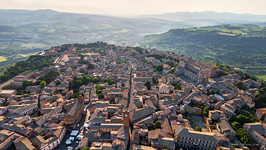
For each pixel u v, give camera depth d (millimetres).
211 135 162500
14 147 175375
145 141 173375
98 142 170750
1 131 187125
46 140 173625
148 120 199625
